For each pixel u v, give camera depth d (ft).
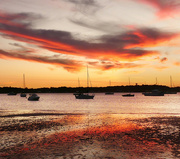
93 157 29.53
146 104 244.22
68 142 38.68
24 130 51.70
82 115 91.71
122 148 34.30
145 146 35.47
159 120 71.31
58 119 75.31
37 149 33.94
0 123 64.80
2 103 273.13
